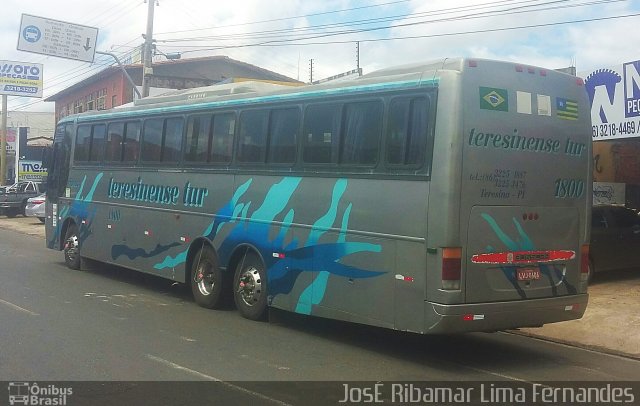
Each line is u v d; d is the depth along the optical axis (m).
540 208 7.24
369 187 7.35
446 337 8.77
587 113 7.75
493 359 7.66
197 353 7.30
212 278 9.96
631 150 16.42
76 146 13.98
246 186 9.22
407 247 6.88
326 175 7.93
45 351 7.13
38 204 27.86
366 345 8.06
